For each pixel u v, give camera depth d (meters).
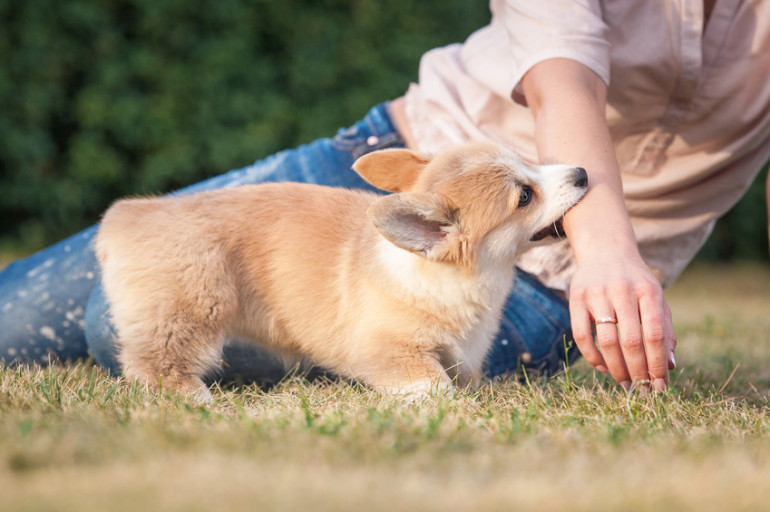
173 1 8.66
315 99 9.29
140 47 8.80
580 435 2.30
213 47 8.89
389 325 3.27
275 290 3.44
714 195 3.97
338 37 9.23
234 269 3.40
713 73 3.60
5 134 8.66
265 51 9.23
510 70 3.84
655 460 2.02
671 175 3.82
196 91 8.93
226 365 3.71
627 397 2.71
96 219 9.34
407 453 2.04
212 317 3.32
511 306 3.96
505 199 3.28
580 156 2.88
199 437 2.10
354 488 1.74
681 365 4.17
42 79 8.62
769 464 2.00
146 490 1.69
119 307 3.32
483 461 1.96
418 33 9.44
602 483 1.81
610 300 2.54
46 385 2.80
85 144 8.83
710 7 3.60
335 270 3.39
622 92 3.60
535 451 2.06
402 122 4.34
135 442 2.02
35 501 1.62
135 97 8.82
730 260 11.55
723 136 3.76
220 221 3.42
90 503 1.61
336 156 4.28
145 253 3.32
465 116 4.09
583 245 2.70
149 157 8.98
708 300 8.88
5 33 8.50
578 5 3.15
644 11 3.53
